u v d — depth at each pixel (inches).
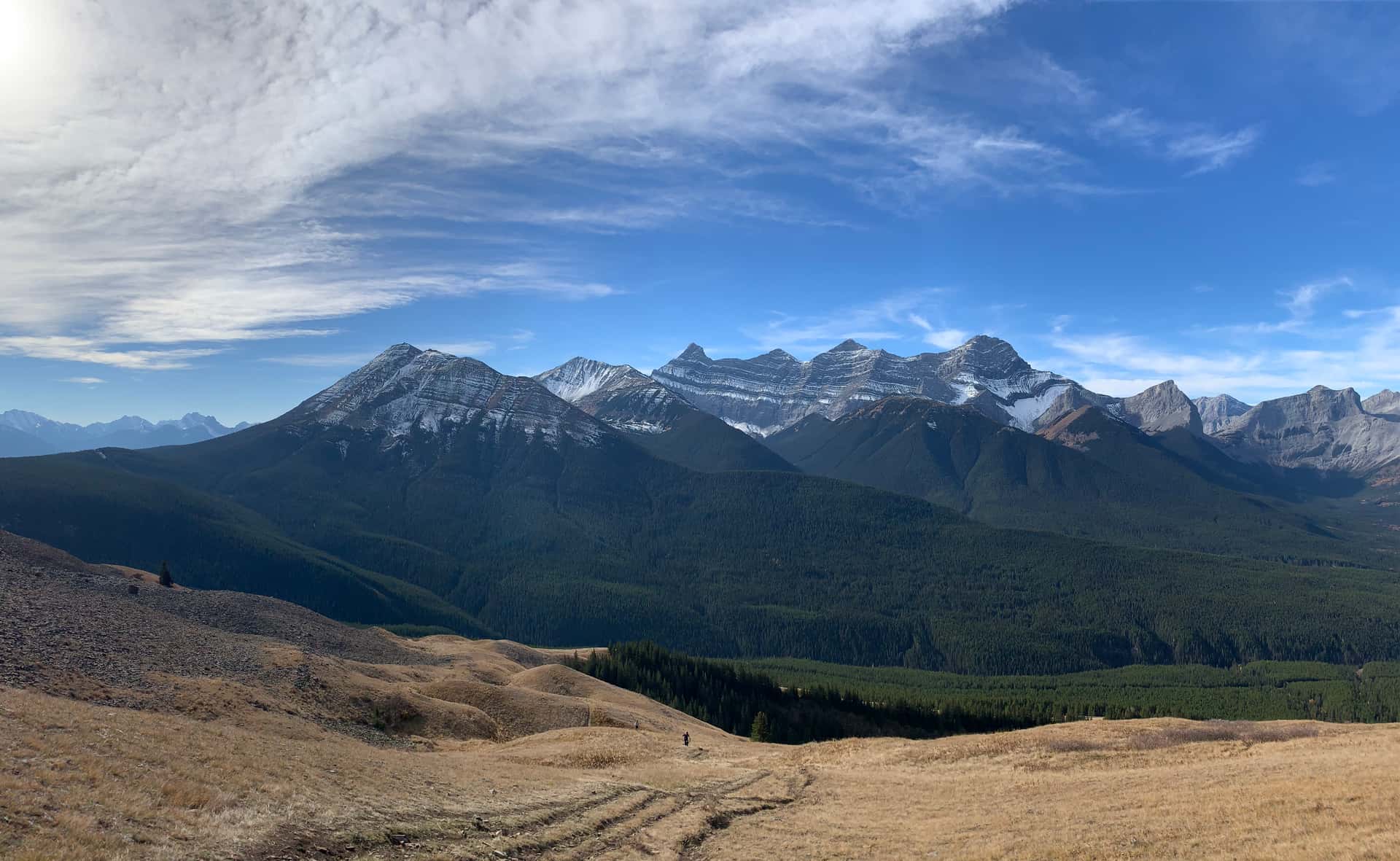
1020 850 1546.5
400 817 1403.8
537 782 2050.9
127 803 1123.9
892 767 2866.6
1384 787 1624.0
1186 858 1360.7
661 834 1728.6
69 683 2359.7
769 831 1870.1
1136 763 2484.0
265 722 2465.6
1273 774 1982.0
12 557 4320.9
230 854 1046.4
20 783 1088.8
